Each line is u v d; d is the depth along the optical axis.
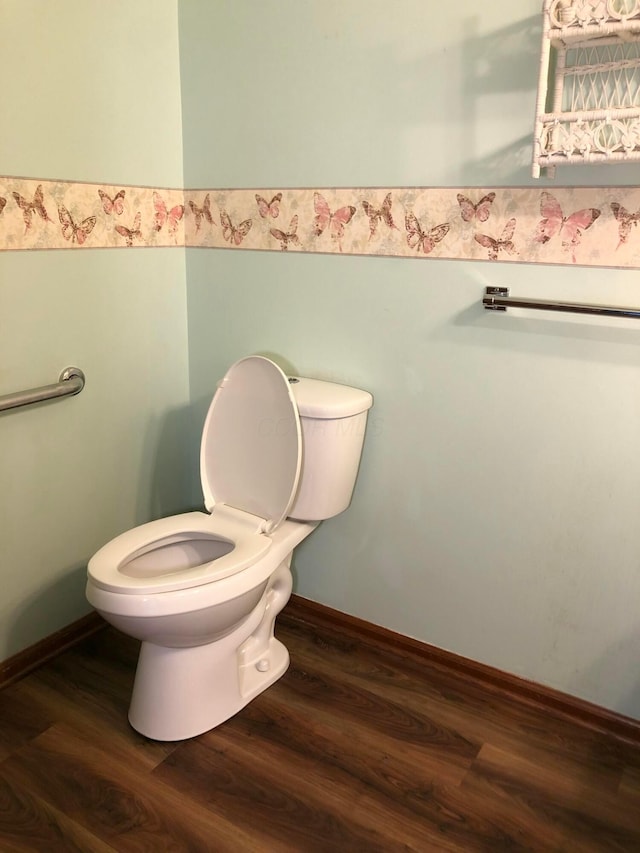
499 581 1.81
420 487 1.87
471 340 1.70
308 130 1.80
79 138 1.76
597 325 1.53
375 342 1.84
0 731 1.69
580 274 1.54
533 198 1.55
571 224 1.52
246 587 1.58
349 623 2.09
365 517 1.98
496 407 1.70
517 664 1.85
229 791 1.54
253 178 1.94
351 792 1.55
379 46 1.65
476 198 1.61
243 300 2.06
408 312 1.77
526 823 1.49
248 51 1.85
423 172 1.67
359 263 1.82
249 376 1.81
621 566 1.64
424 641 1.98
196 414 2.28
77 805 1.50
